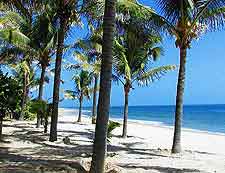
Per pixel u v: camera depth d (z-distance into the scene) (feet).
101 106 29.07
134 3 52.70
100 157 28.99
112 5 29.19
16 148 52.24
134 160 46.96
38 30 77.77
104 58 29.14
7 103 56.39
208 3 51.70
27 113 116.67
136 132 102.83
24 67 103.71
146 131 109.40
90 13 62.23
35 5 49.55
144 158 49.29
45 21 75.46
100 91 29.14
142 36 60.54
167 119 221.05
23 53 91.71
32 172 33.14
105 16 29.32
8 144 55.57
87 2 61.57
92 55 89.45
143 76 76.13
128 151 56.85
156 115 285.84
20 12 49.78
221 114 296.51
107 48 29.12
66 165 37.22
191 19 53.52
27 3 48.67
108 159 46.09
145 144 69.41
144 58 75.56
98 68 89.61
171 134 102.12
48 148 54.03
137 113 333.01
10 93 56.34
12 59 101.50
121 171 37.35
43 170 34.14
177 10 53.47
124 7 52.54
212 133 113.70
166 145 69.72
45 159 43.39
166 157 51.31
